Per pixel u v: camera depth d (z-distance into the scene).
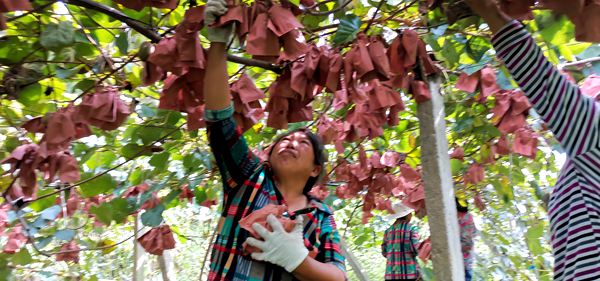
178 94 1.62
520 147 2.97
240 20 1.34
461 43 2.05
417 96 2.05
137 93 2.63
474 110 3.19
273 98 1.73
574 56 2.41
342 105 2.64
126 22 1.65
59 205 3.06
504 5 1.25
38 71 1.87
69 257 4.05
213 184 3.78
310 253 1.43
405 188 4.11
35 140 2.54
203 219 6.13
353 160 3.90
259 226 1.35
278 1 1.44
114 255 7.86
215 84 1.44
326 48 1.69
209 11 1.33
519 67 1.24
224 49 1.44
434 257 2.01
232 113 1.50
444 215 2.00
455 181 4.39
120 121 1.73
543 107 1.23
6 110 2.39
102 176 2.72
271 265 1.40
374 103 1.89
